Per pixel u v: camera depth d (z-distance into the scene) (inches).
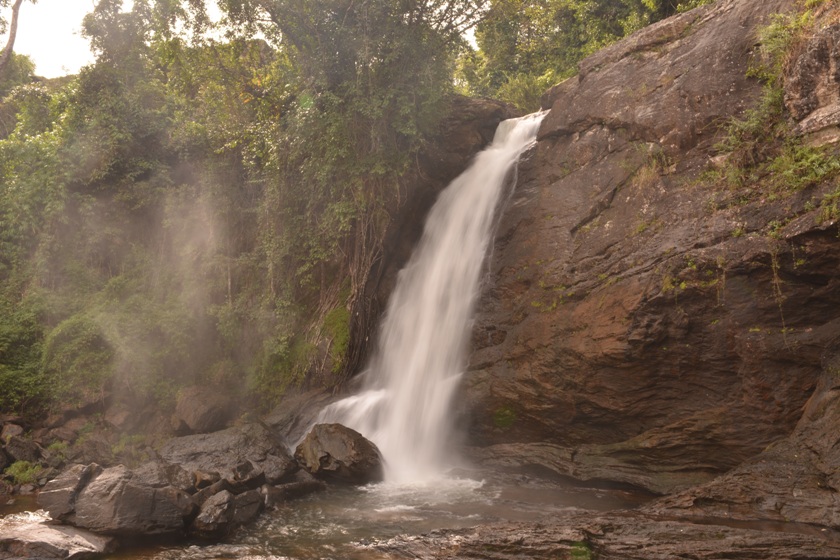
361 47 584.1
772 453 350.0
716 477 387.5
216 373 652.1
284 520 368.2
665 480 407.8
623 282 422.3
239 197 733.9
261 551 316.8
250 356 661.3
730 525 312.0
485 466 485.4
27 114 829.8
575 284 458.3
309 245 658.8
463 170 652.7
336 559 303.9
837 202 339.0
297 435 558.6
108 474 346.3
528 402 466.9
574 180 501.4
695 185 419.2
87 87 770.8
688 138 435.2
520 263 514.3
